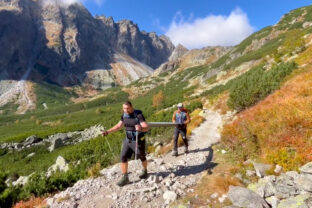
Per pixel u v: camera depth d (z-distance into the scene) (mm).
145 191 5289
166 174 6297
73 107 180875
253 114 8750
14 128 87938
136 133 5402
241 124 8242
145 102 116688
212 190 4980
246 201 4262
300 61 17391
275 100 9641
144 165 5941
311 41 28766
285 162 5344
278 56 32438
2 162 32156
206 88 81188
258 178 5254
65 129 52625
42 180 7199
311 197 3945
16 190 7320
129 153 5695
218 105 19531
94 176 7055
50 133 48281
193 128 13352
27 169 23641
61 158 17250
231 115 14477
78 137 42062
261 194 4488
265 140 6484
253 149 6414
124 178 5727
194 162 7102
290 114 6895
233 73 85375
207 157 7383
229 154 7094
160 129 15680
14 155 34719
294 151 5613
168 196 4898
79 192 5852
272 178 4898
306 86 9141
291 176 4789
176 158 8094
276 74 15172
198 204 4574
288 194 4207
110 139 20422
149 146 11109
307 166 4645
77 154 20578
